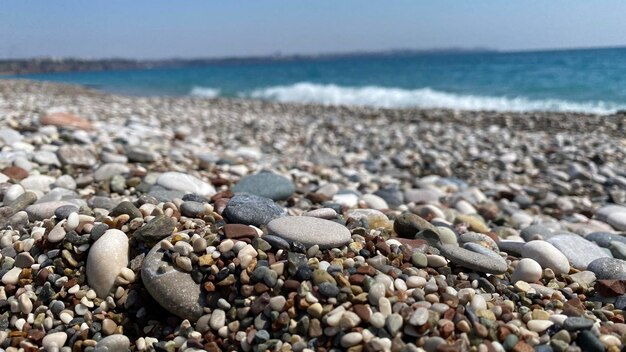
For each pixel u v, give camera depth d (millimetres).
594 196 613
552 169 730
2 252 290
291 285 238
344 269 252
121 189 443
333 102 2199
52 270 271
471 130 1150
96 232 278
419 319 216
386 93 2357
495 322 231
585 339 220
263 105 1907
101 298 260
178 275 249
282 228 276
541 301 258
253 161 702
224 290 247
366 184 601
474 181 676
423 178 670
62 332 245
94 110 1079
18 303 257
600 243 381
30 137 578
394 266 267
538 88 2223
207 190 454
